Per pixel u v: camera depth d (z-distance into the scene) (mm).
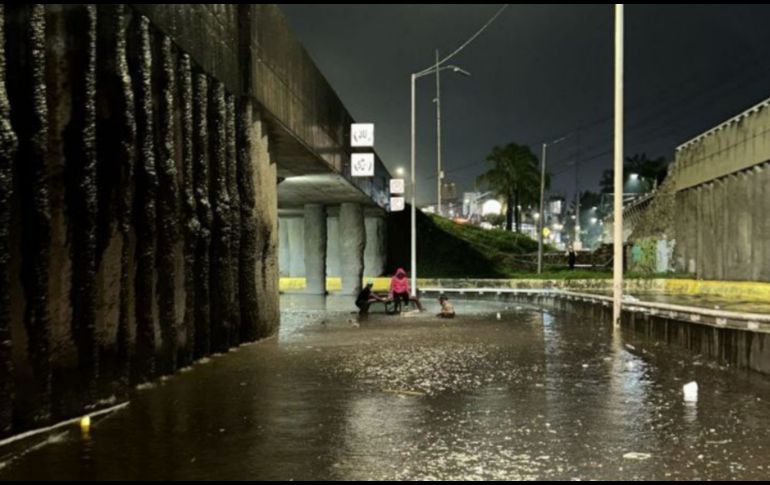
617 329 22125
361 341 18062
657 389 11570
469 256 62375
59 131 9094
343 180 30234
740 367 14008
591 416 9469
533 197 84500
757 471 7035
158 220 11953
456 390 11273
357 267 40438
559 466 7156
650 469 7074
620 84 22094
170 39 12359
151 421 9008
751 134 31641
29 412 8266
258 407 9875
